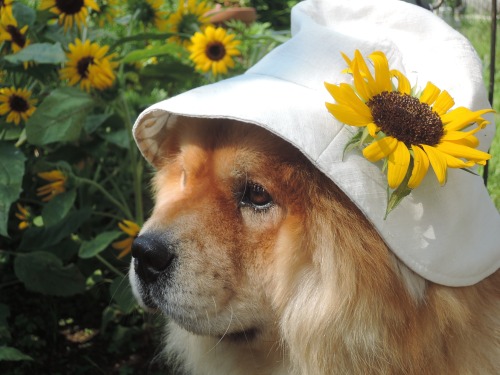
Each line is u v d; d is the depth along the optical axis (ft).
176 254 1.86
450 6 5.44
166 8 6.11
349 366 1.86
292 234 1.85
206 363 2.28
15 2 3.31
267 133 1.85
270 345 2.06
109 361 3.22
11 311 3.41
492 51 2.76
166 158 2.22
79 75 3.01
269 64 1.96
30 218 3.30
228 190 1.90
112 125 3.37
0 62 3.19
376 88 1.77
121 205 3.26
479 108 1.91
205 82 3.67
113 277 3.47
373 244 1.80
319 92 1.85
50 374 3.12
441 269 1.80
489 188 3.52
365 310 1.79
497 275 2.02
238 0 7.33
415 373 1.85
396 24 2.03
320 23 2.12
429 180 1.78
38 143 2.87
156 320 3.27
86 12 3.24
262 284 1.92
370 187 1.73
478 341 1.90
